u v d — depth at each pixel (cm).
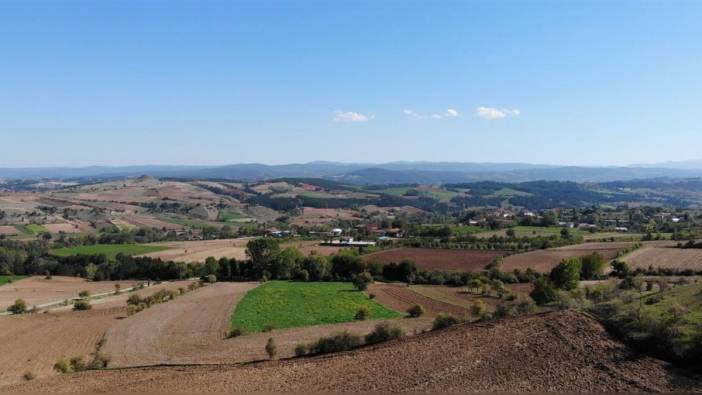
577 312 3978
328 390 3322
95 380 4172
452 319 4897
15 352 5784
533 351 3438
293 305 7981
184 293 9675
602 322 3750
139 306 8069
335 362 3944
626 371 2978
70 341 6203
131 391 3709
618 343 3347
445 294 8619
